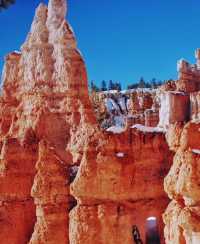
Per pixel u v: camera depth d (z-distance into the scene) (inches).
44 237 1198.9
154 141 1077.1
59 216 1207.6
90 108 1615.4
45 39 1711.4
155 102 2070.6
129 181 1052.5
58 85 1636.3
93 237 1039.6
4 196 1395.2
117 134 1063.0
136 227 1043.9
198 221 723.4
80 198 1059.9
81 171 1058.1
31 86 1690.5
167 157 1079.0
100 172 1045.8
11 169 1403.8
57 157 1247.5
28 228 1396.4
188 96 1428.4
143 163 1066.1
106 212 1037.8
